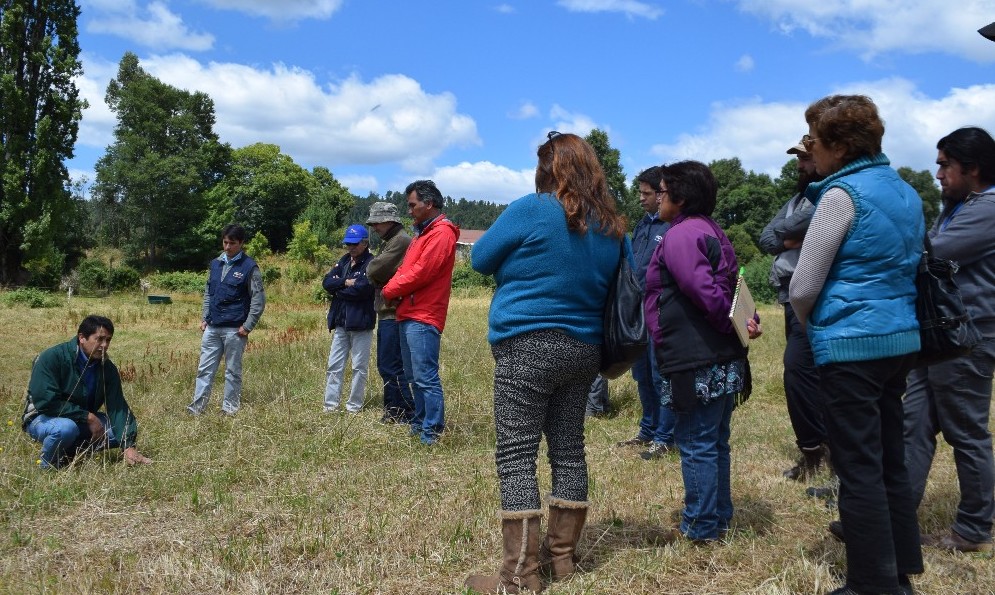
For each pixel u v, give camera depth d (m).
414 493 4.23
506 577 2.91
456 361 9.14
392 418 6.26
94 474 4.48
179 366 9.62
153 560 3.26
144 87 52.78
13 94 34.72
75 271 36.31
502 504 2.95
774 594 2.79
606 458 5.27
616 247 3.00
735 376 3.31
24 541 3.49
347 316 6.50
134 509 4.01
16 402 7.35
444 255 5.43
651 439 5.75
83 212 47.00
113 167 49.72
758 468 4.93
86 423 4.88
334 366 6.60
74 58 36.84
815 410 4.49
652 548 3.35
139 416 6.47
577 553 3.32
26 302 24.73
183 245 51.12
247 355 9.84
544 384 2.93
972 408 3.37
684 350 3.28
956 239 3.33
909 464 3.62
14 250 35.66
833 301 2.71
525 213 2.91
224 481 4.48
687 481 3.40
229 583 3.04
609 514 3.88
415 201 5.47
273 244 64.88
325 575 3.09
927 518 3.80
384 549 3.40
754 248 54.47
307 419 6.09
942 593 2.89
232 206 54.06
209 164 55.44
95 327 4.86
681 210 3.42
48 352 4.88
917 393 3.60
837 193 2.69
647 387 5.69
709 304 3.17
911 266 2.72
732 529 3.58
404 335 5.66
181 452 5.16
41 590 2.90
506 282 2.99
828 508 3.95
